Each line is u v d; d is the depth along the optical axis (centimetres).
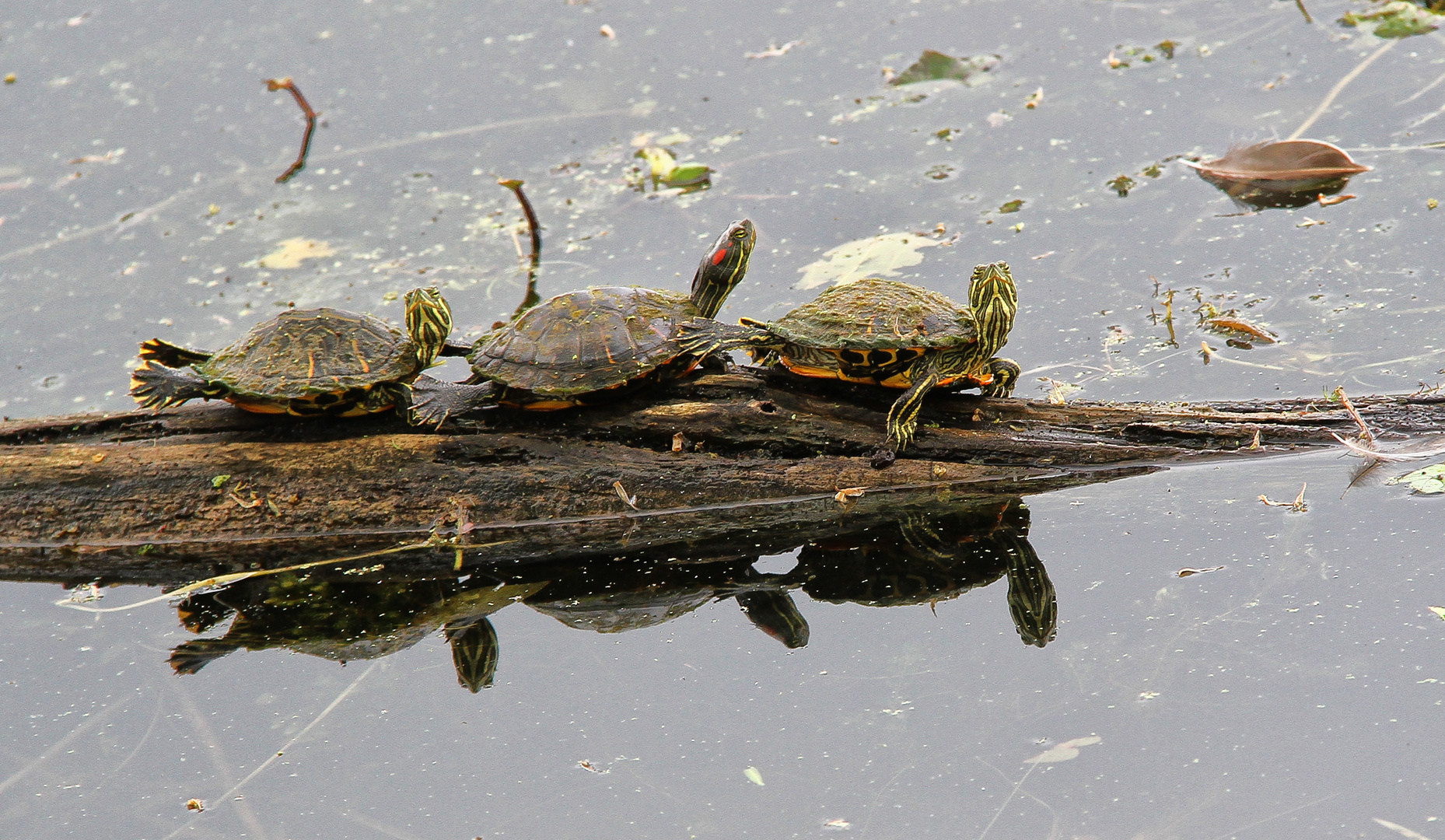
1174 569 963
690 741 840
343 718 899
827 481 1137
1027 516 1091
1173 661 855
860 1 2238
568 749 843
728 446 1141
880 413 1138
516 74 2083
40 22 2306
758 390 1148
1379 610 873
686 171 1745
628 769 817
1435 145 1591
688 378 1159
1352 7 1995
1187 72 1872
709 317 1264
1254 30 1977
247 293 1568
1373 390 1166
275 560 1135
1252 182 1584
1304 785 732
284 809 805
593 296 1151
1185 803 732
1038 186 1645
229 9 2353
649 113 1938
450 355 1194
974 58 1995
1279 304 1335
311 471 1126
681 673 921
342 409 1106
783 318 1121
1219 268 1421
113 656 1003
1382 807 707
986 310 1057
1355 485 1048
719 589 1045
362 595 1074
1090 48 1989
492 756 841
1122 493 1103
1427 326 1250
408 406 1094
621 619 1009
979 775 777
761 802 775
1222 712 802
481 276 1575
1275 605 897
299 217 1747
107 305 1559
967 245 1526
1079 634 903
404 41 2220
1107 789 751
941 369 1084
